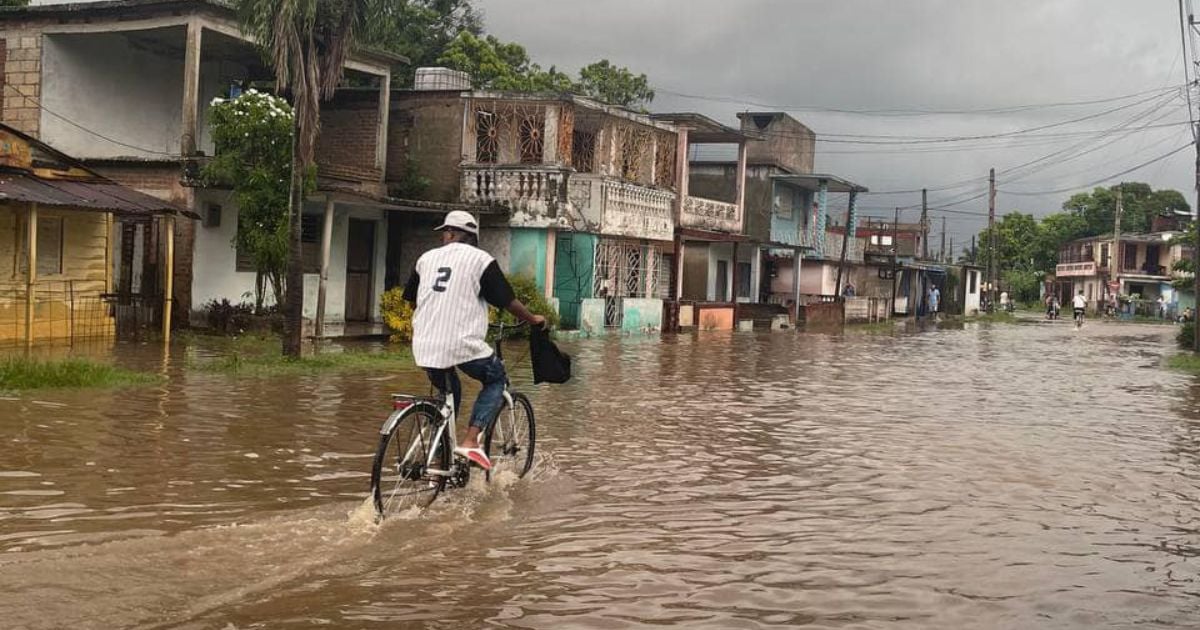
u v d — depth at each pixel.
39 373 11.41
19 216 16.20
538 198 24.77
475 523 6.43
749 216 40.97
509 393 7.62
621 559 5.79
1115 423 12.80
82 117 21.92
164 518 6.23
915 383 17.34
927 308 64.50
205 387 12.21
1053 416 13.32
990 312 68.00
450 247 6.90
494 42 36.53
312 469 7.89
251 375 13.59
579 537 6.23
